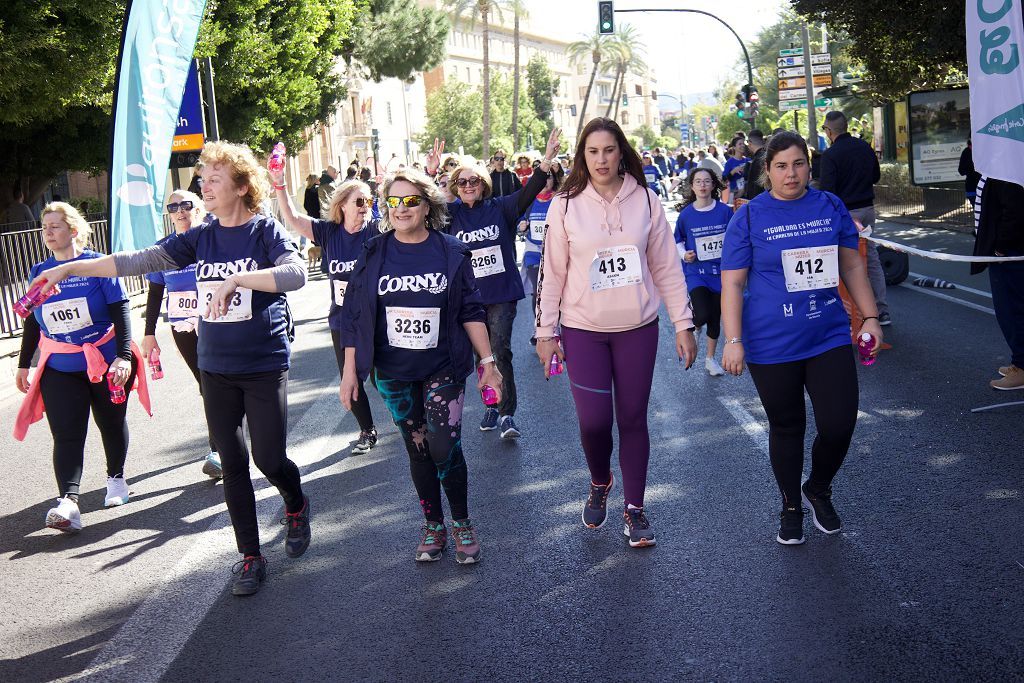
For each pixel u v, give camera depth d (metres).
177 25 7.29
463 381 4.95
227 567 5.20
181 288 6.71
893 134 31.06
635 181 4.94
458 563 4.96
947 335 9.88
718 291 8.77
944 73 22.31
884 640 3.86
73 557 5.55
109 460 6.50
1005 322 7.55
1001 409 7.05
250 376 4.80
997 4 6.93
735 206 11.59
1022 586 4.26
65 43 14.69
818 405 4.78
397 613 4.43
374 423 8.18
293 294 18.77
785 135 4.76
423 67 38.19
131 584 5.06
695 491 5.83
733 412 7.61
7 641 4.46
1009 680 3.52
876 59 21.88
